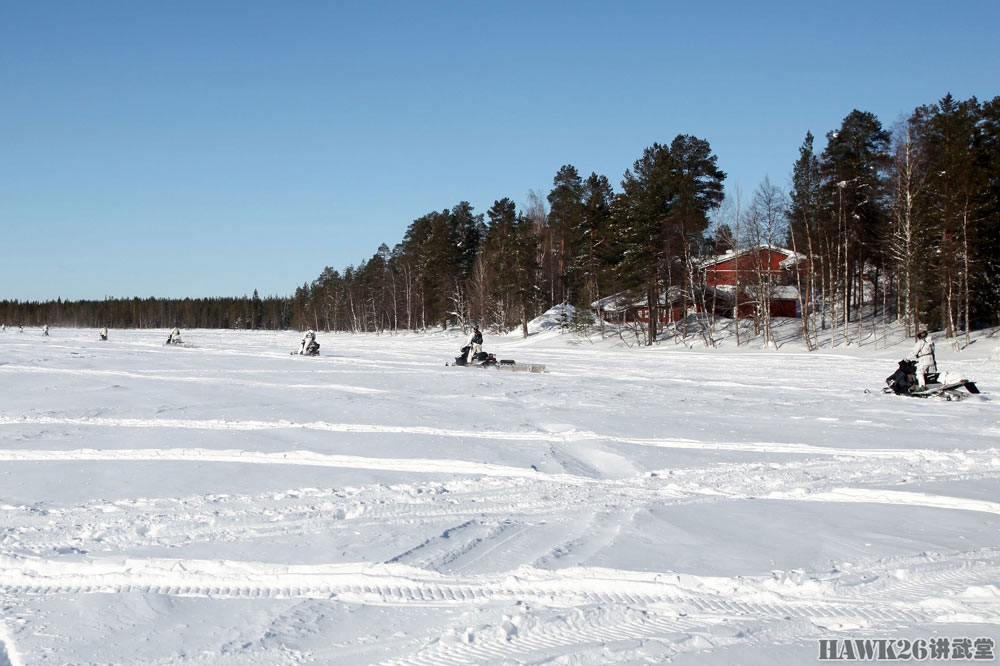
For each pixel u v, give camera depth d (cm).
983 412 1709
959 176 4297
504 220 8262
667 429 1436
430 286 9288
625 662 457
